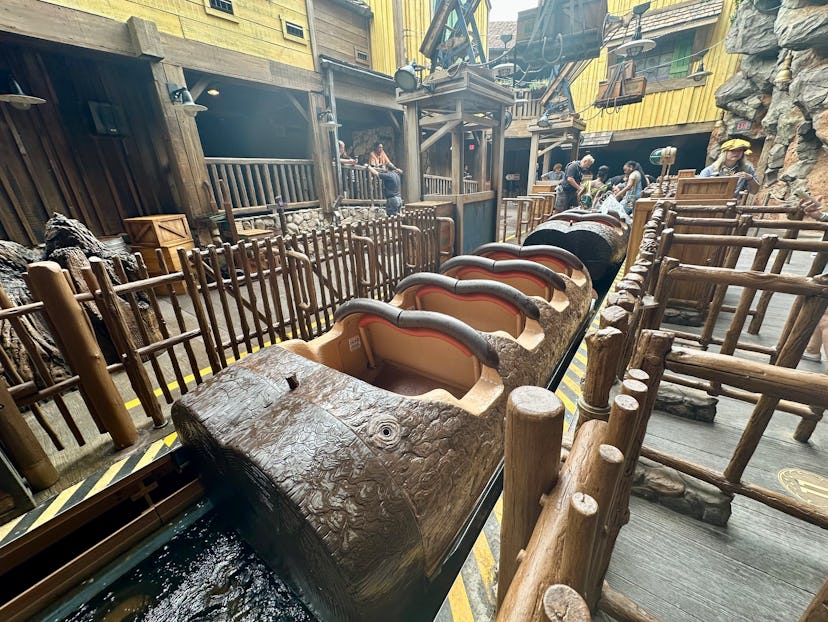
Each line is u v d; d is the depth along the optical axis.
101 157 6.73
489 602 1.65
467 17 7.64
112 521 2.59
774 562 1.71
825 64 10.12
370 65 12.41
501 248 5.23
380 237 6.00
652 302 1.98
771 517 1.91
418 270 6.88
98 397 2.63
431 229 7.09
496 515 2.02
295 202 9.30
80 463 2.67
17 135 5.86
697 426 2.52
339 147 10.34
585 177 14.17
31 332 3.42
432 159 15.86
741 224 3.24
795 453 2.25
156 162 7.29
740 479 1.73
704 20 15.72
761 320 3.62
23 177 6.00
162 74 6.48
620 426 0.96
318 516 1.62
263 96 10.62
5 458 2.19
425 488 1.89
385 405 2.08
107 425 2.71
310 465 1.76
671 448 2.33
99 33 5.73
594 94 19.31
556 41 9.44
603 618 1.53
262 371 2.42
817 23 9.84
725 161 8.41
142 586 2.30
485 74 7.45
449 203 7.70
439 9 6.62
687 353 1.13
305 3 8.70
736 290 5.04
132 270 4.55
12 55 5.73
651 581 1.66
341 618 1.87
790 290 1.79
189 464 2.87
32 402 2.46
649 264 2.43
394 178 9.29
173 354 3.14
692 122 17.11
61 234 4.42
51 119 6.17
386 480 1.80
